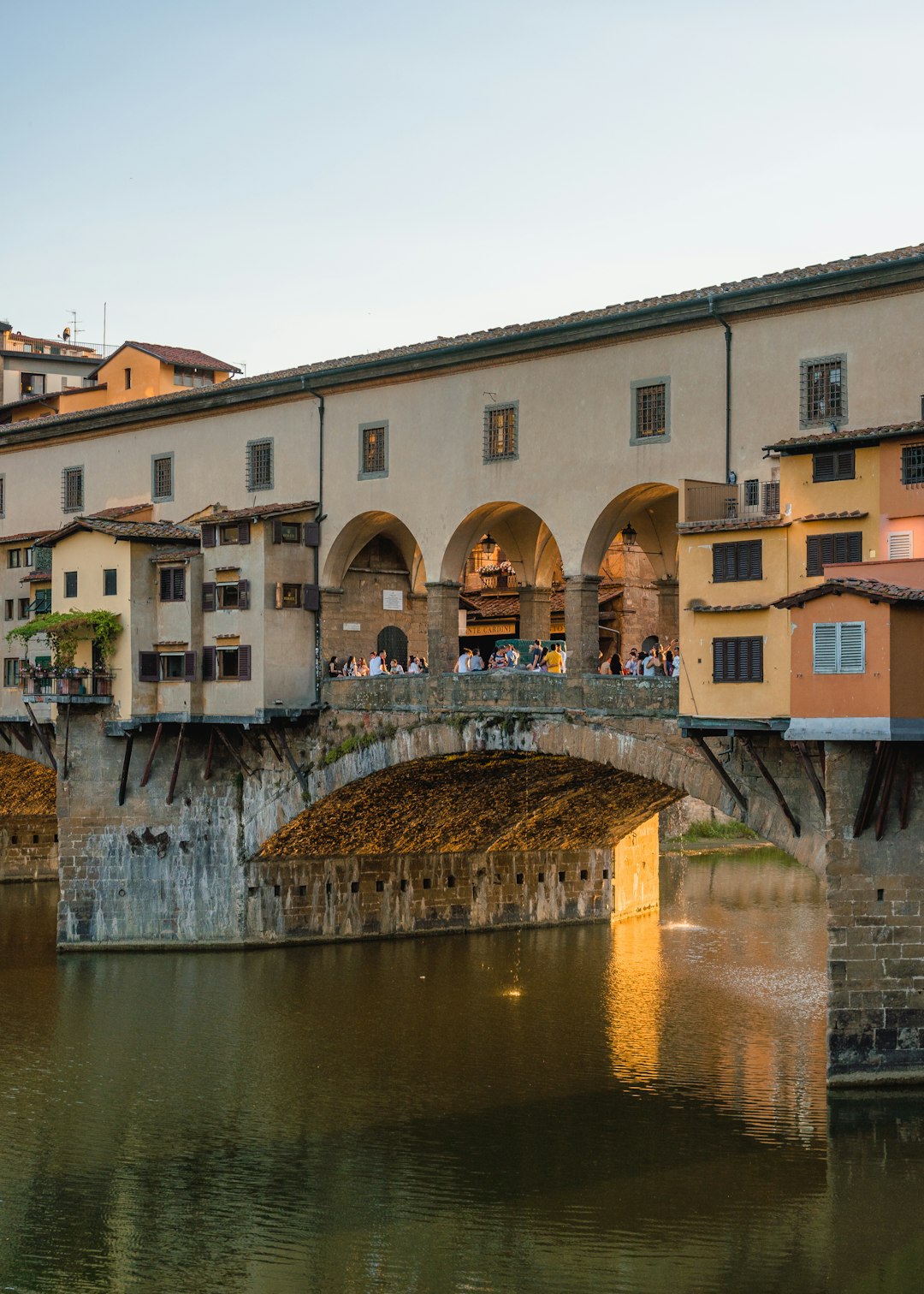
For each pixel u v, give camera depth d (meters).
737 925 66.69
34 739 66.50
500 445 50.56
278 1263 32.16
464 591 67.31
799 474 40.88
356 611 57.19
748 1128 38.81
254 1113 40.62
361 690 54.28
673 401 46.12
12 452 68.12
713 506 43.88
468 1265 31.80
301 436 56.62
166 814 59.31
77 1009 50.72
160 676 57.78
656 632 64.12
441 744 51.41
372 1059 45.19
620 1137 38.34
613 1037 47.41
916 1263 31.48
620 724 46.12
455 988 53.88
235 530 56.06
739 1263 31.56
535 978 55.53
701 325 45.44
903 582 38.44
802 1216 33.56
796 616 39.31
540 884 66.94
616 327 46.91
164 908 59.34
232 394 58.22
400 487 53.44
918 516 38.78
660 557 52.06
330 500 55.72
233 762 58.91
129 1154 37.91
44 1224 34.12
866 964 39.38
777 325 43.97
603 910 68.56
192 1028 48.47
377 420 54.22
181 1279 31.59
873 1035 39.44
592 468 48.03
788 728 39.44
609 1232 33.09
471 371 51.38
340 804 56.75
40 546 60.66
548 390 49.28
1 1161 37.50
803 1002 51.78
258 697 55.12
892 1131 38.06
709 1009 50.94
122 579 57.78
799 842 41.91
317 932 61.31
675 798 62.19
